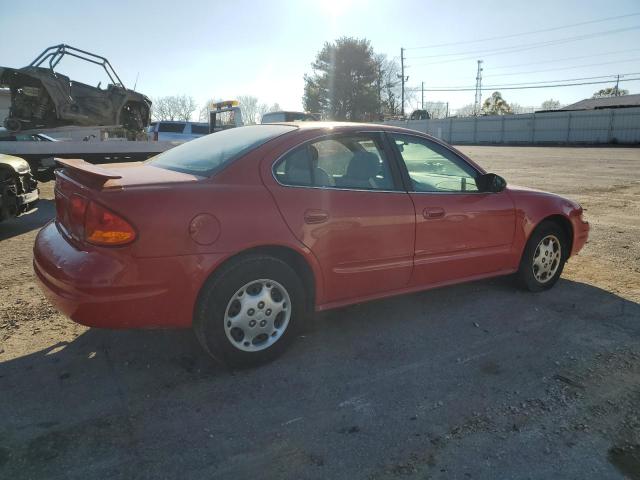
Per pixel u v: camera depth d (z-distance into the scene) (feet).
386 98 249.34
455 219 13.01
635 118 132.77
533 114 153.58
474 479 7.48
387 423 8.82
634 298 15.12
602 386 10.11
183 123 72.28
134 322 9.27
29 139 40.04
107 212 8.95
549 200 15.19
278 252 10.62
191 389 9.81
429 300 14.78
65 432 8.40
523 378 10.41
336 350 11.57
